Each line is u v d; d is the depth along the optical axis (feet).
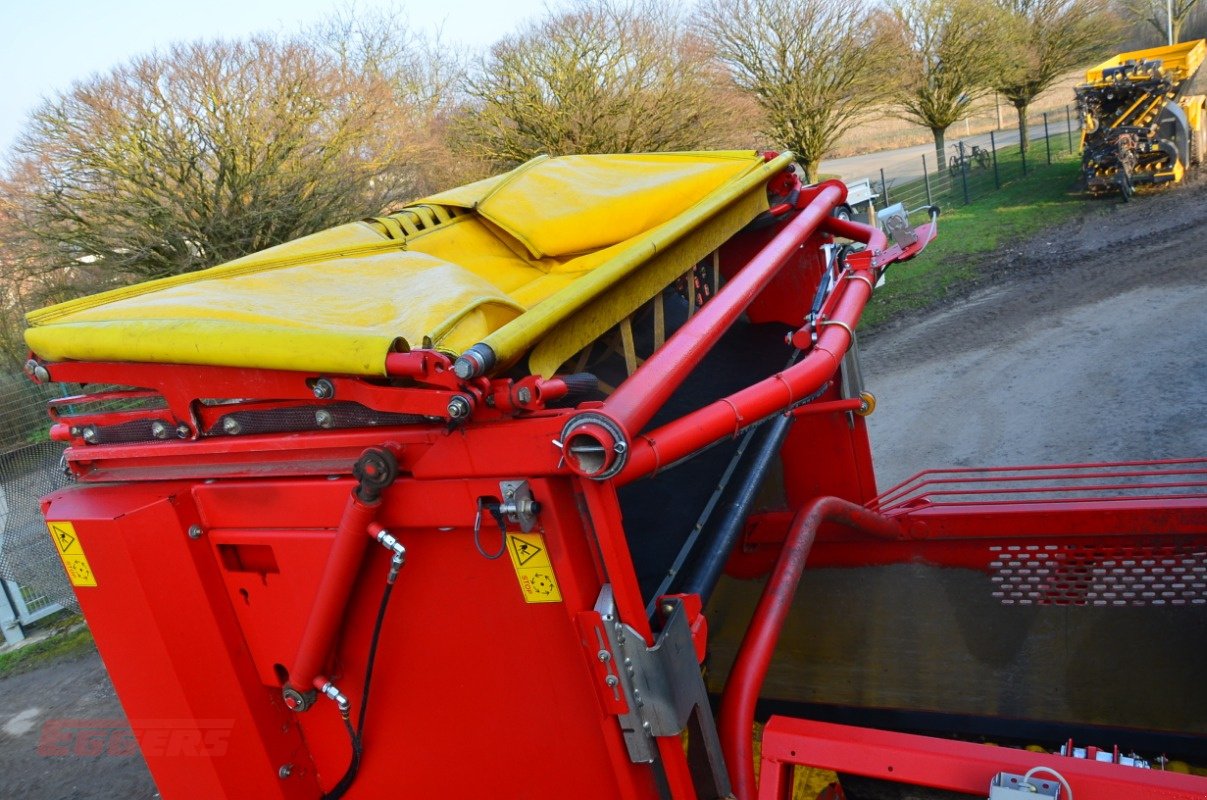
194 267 29.73
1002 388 28.02
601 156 12.37
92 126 28.27
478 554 6.30
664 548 8.05
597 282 7.52
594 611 5.88
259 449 6.80
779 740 6.54
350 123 32.48
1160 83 47.32
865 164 87.04
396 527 6.43
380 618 6.55
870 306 41.63
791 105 49.19
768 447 10.23
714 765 6.45
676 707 5.90
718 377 11.67
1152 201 47.65
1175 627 9.95
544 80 39.78
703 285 11.87
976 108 67.87
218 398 6.78
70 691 18.47
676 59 40.83
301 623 7.02
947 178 64.54
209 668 7.30
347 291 7.40
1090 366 28.04
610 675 5.95
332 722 7.48
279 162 30.66
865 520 10.58
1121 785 5.48
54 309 7.49
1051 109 100.94
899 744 6.17
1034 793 5.46
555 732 6.58
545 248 9.95
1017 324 34.40
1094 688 10.43
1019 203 54.65
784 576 8.89
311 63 31.14
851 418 13.03
